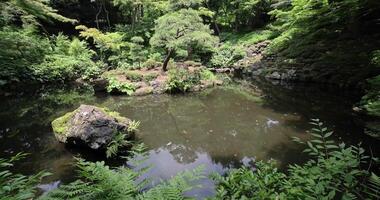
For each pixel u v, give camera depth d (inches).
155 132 281.9
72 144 232.7
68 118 253.4
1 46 448.8
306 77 485.7
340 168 73.7
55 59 537.6
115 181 92.8
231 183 90.4
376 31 454.6
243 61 665.0
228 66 669.3
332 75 446.9
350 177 70.6
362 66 407.2
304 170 79.7
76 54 594.9
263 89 468.8
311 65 495.5
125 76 484.7
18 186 87.1
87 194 90.3
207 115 337.7
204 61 688.4
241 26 928.9
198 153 230.8
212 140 259.0
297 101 381.1
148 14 840.3
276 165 200.1
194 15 490.0
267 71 572.1
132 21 782.5
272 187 88.8
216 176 95.5
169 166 206.5
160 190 87.0
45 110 344.8
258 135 265.7
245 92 450.9
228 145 245.6
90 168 100.0
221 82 516.4
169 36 473.7
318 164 80.3
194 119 323.3
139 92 437.1
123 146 231.9
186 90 458.0
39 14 588.7
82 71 544.4
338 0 490.9
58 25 759.1
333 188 69.8
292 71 517.3
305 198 69.0
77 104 376.8
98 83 452.8
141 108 369.1
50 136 255.1
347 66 432.1
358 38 459.2
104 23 854.5
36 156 214.2
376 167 180.2
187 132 281.6
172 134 276.5
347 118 295.3
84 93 445.7
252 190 86.3
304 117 309.6
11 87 424.8
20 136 256.2
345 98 380.8
